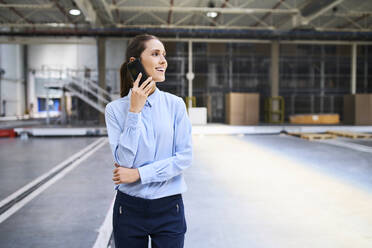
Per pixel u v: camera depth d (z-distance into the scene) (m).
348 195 4.39
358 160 7.35
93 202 3.87
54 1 13.54
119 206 1.23
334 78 20.58
